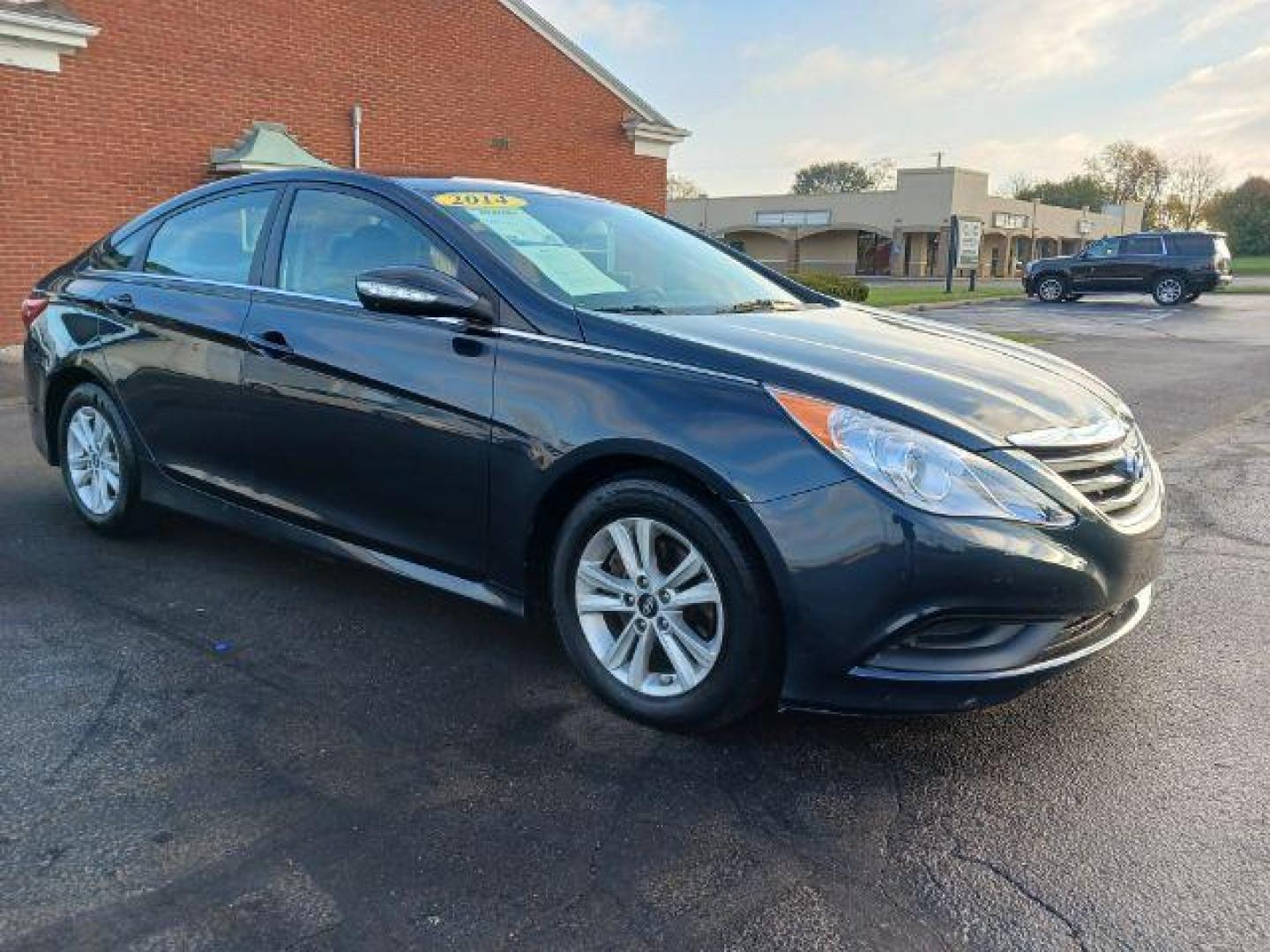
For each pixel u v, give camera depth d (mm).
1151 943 2049
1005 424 2709
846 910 2141
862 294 19141
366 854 2293
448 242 3328
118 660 3289
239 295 3811
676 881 2223
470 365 3111
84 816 2406
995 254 59000
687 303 3479
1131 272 25812
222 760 2686
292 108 14734
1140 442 3189
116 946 1972
